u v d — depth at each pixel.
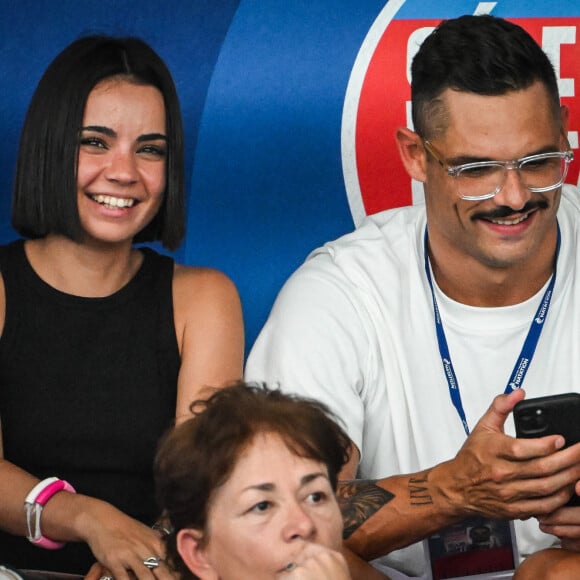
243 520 5.50
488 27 7.74
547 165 7.65
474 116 7.63
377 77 10.37
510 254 7.81
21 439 8.39
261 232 10.51
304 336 8.33
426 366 8.40
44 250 8.59
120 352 8.53
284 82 10.40
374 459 8.50
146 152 8.36
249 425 5.62
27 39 10.38
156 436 8.50
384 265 8.55
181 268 8.89
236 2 10.37
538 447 6.63
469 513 7.14
